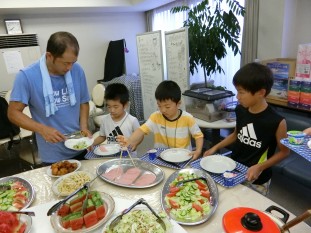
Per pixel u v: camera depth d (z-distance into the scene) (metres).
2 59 3.77
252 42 2.95
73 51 1.24
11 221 0.81
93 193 0.94
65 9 3.99
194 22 2.91
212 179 1.08
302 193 2.21
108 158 1.46
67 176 1.19
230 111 2.44
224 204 0.96
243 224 0.67
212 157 1.31
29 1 3.54
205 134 2.92
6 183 1.20
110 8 4.28
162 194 1.01
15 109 1.34
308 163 2.02
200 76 3.56
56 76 1.42
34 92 1.37
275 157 1.25
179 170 1.18
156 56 3.42
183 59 2.90
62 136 1.32
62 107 1.48
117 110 1.81
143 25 5.23
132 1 4.21
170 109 1.58
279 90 2.39
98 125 3.32
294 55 2.84
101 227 0.83
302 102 2.19
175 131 1.65
